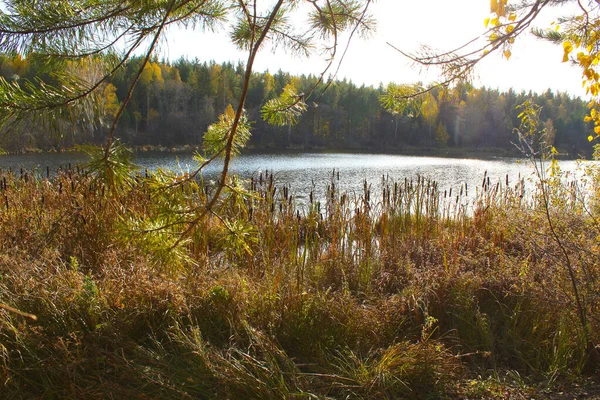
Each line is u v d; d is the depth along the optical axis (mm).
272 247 4496
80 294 2941
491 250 4102
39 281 3062
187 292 3143
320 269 4316
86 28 1438
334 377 2641
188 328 2986
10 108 1303
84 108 1433
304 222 5371
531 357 3096
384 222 5406
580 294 3189
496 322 3406
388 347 2980
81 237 3943
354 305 3398
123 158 1539
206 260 3441
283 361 2709
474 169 21656
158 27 1536
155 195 1665
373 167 22281
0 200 4938
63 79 1399
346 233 5109
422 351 2803
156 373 2504
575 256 3305
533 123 3350
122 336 2785
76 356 2574
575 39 2213
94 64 1517
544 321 3277
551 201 3592
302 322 3137
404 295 3566
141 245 1697
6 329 2590
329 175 17109
